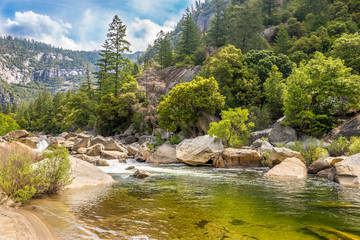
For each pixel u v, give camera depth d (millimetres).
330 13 70375
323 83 24672
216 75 44250
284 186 10750
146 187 10250
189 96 34500
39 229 4543
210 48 72125
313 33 62031
